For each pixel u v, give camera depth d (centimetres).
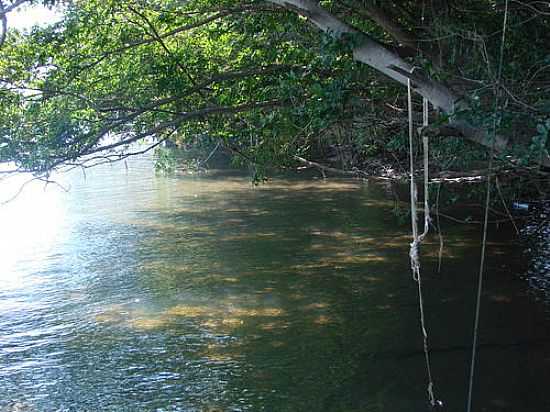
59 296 1490
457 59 800
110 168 4053
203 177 3453
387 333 1175
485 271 1523
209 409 928
